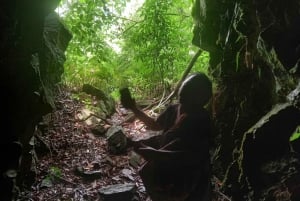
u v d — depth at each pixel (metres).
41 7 3.27
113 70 7.91
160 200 3.33
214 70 5.14
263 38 3.58
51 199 4.38
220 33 4.89
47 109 3.76
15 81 3.27
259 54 4.10
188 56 7.57
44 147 5.20
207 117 3.26
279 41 3.48
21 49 3.24
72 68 7.40
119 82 7.96
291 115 3.53
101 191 4.51
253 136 3.67
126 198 4.43
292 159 3.43
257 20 3.90
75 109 6.38
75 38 6.89
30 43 3.32
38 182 4.61
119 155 5.49
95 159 5.30
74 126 5.96
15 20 3.09
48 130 5.61
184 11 7.67
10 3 3.03
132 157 5.39
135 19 8.32
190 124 3.19
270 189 3.57
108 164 5.23
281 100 3.79
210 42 5.13
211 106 4.98
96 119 6.33
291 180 3.35
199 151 3.23
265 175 3.62
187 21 7.56
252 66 4.28
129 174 5.04
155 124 3.40
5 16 2.99
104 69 7.64
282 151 3.58
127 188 4.52
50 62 4.81
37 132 5.16
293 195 3.32
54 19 5.42
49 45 4.94
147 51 7.26
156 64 7.52
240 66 4.53
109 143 5.62
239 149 4.30
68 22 6.66
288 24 3.45
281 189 3.46
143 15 7.48
